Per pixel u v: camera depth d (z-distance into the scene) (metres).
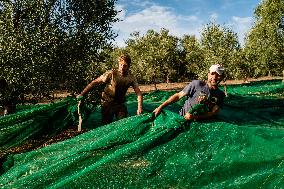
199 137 4.45
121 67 6.46
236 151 4.22
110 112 6.85
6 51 9.47
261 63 27.48
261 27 27.88
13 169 4.78
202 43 23.72
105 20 12.75
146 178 4.15
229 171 4.09
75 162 4.43
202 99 4.71
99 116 8.84
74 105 6.54
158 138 4.41
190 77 60.16
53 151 4.96
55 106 6.37
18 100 10.14
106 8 12.73
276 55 26.97
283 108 9.26
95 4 12.56
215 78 4.75
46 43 10.21
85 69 11.88
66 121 6.59
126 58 6.45
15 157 5.17
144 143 4.36
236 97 11.86
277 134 4.37
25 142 6.07
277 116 8.37
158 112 4.82
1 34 9.87
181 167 4.21
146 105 9.86
